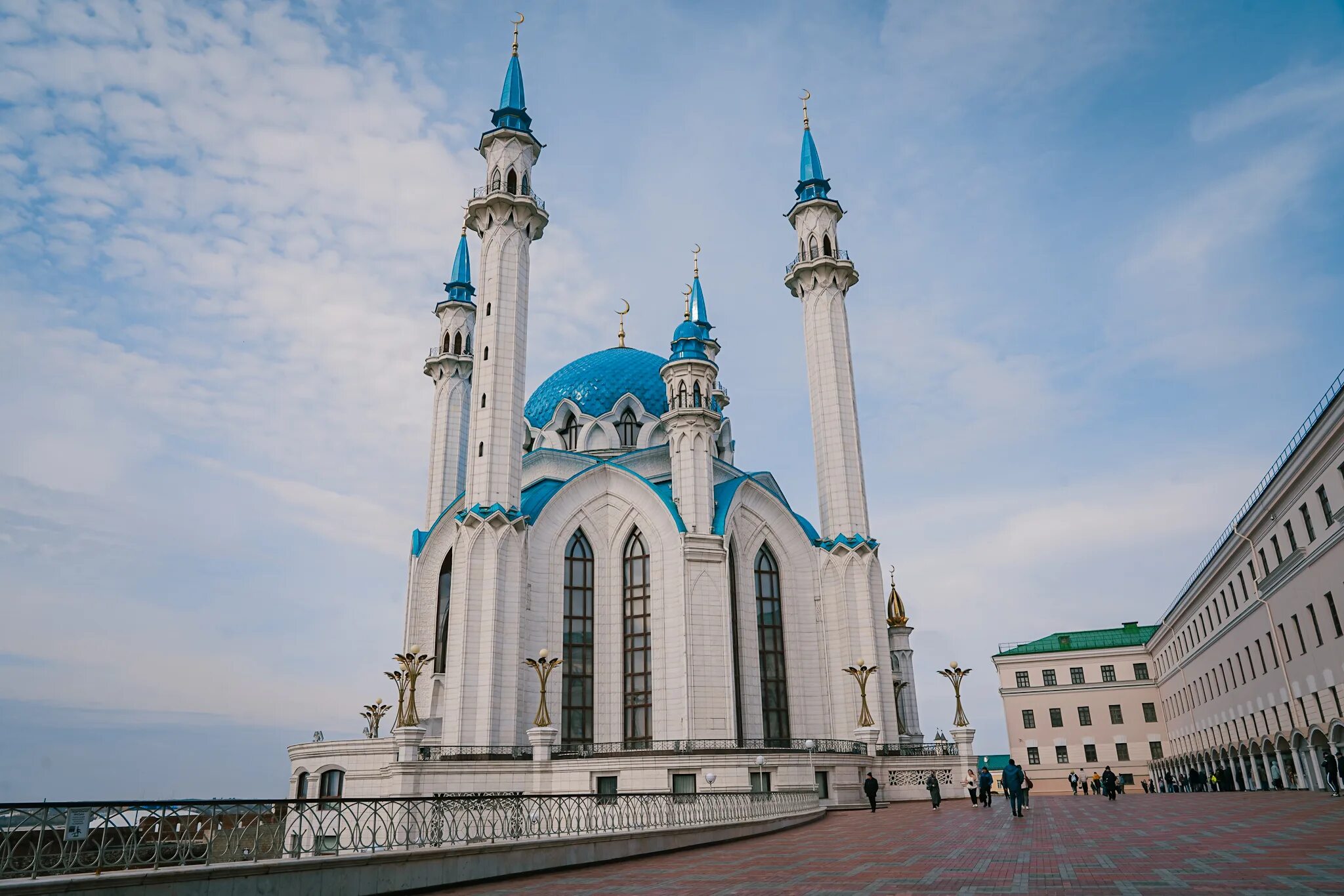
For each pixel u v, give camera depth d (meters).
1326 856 19.95
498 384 63.31
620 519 66.31
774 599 69.00
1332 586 47.22
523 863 24.59
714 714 59.03
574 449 80.06
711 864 25.45
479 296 66.50
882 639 67.75
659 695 60.59
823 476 73.06
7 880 15.05
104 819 17.25
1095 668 110.69
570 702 62.00
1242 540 62.22
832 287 77.25
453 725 54.97
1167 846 24.06
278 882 18.58
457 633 57.03
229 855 19.00
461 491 76.38
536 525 63.66
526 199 67.81
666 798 32.56
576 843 26.42
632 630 63.97
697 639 60.34
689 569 61.72
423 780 50.28
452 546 68.62
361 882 20.23
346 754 60.91
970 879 19.33
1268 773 64.31
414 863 21.47
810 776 56.44
